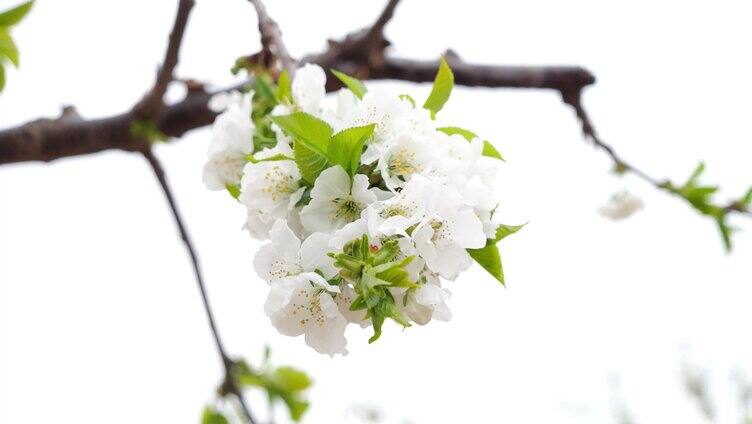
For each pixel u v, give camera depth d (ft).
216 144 2.47
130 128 3.23
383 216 2.16
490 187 2.25
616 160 3.44
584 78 3.36
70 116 3.29
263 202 2.26
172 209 3.30
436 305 2.19
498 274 2.28
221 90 3.30
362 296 2.15
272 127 2.45
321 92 2.44
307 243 2.17
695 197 3.42
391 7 3.18
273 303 2.16
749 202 3.43
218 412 3.42
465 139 2.30
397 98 2.26
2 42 2.97
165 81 3.11
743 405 7.45
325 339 2.21
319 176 2.20
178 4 2.93
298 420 3.60
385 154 2.20
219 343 3.32
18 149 3.23
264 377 3.57
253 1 2.62
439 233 2.16
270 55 2.62
